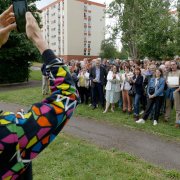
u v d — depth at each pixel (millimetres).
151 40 22906
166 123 9273
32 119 1026
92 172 5199
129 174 5156
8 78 23062
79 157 5887
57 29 85250
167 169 5562
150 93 9039
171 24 22469
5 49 21516
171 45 22062
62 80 1091
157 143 7207
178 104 8719
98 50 89000
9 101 13688
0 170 1002
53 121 1039
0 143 974
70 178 4953
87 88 12172
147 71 10312
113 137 7676
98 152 6191
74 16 81500
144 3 36156
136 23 40500
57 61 1110
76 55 83375
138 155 6332
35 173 5105
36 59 23312
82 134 7914
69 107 1076
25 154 1025
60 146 6531
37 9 21266
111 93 10781
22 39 21359
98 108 11562
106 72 11750
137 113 9680
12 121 1012
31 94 15398
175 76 9234
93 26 86938
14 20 1230
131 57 43750
